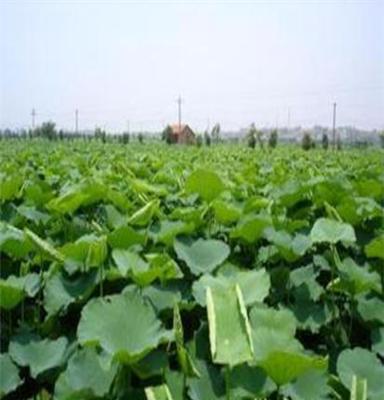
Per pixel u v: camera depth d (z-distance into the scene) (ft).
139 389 7.30
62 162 30.60
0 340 10.34
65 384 7.55
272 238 11.58
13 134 239.71
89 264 9.98
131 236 10.62
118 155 41.96
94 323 7.30
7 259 12.08
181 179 22.49
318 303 10.93
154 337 7.17
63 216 13.42
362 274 10.65
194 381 7.48
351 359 8.20
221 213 13.21
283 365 6.28
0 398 8.24
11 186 15.39
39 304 10.67
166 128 167.12
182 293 9.66
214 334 6.05
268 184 21.27
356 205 13.55
